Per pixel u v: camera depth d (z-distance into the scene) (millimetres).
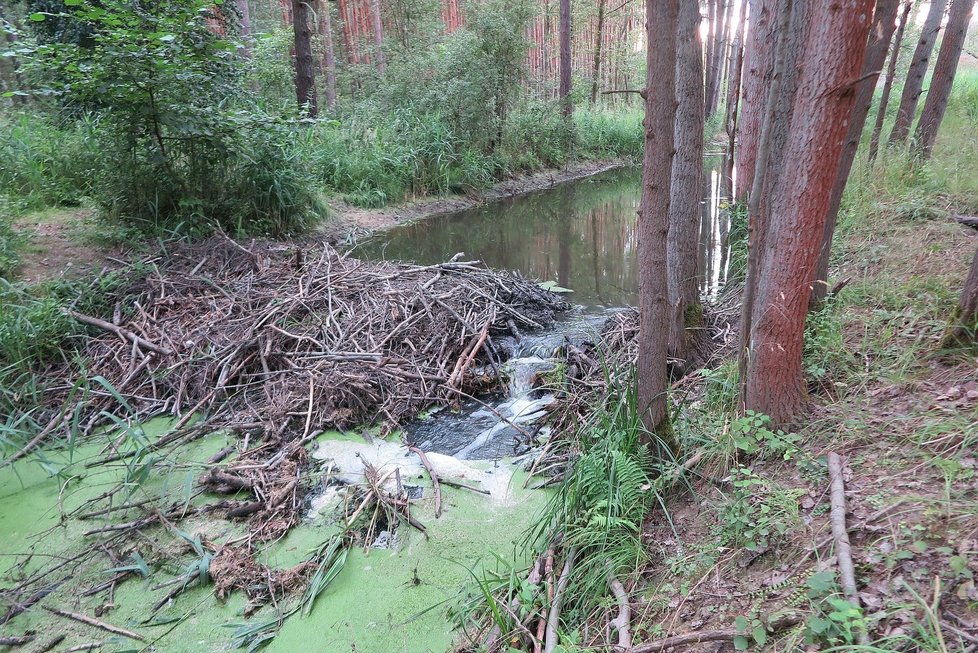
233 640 3113
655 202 3133
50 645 3113
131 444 4746
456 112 14602
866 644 1963
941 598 2088
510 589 2992
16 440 4738
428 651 2963
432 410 5223
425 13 19594
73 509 4074
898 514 2512
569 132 18438
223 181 8773
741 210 7043
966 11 7418
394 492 4137
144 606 3346
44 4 9266
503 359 6039
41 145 8320
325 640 3078
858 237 6160
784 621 2262
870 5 2609
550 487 4133
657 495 3209
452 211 13242
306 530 3854
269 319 5988
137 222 7691
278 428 4812
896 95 17094
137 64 6758
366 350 5672
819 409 3453
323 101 19469
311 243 9227
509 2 14742
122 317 6066
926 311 4102
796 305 3201
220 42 7512
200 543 3670
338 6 21031
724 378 4230
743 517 2848
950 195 6672
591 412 4605
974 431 2768
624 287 8109
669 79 2910
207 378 5359
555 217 12758
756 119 6805
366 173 12336
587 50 26438
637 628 2629
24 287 5883
